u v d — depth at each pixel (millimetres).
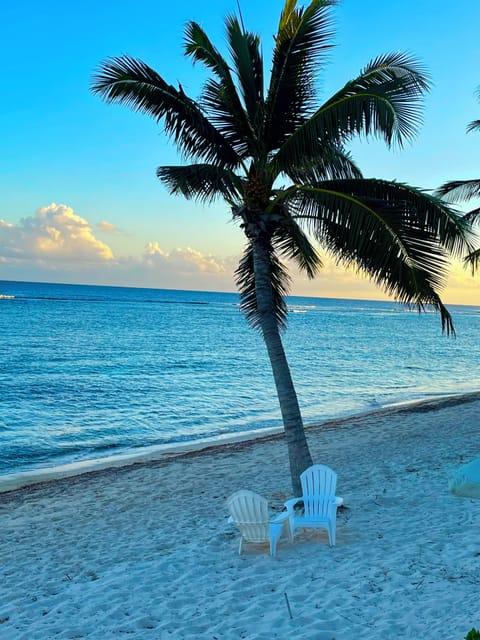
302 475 7406
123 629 4867
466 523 7074
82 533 8391
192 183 8859
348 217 8078
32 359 35281
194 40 8203
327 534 7129
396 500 8523
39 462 14992
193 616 5039
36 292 179125
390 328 92562
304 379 32531
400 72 7324
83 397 24062
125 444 17078
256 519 6430
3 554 7555
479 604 4680
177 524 8422
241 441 16703
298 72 8422
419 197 7605
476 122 17141
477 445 13133
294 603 5098
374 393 28109
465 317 167250
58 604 5578
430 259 7938
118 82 8172
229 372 33688
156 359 38281
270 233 8789
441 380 33844
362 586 5336
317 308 183000
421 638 4211
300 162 8508
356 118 7465
